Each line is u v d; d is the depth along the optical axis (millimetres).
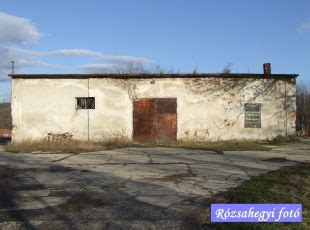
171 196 8352
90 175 11000
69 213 7109
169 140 20266
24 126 20469
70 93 20531
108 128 20469
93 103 20641
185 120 20328
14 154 16094
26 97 20484
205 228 6234
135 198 8195
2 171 11781
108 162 13508
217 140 20297
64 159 14383
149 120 20328
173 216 6875
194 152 16156
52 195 8562
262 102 20500
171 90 20391
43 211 7262
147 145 19047
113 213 7086
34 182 10039
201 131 20328
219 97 20406
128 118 20453
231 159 13953
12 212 7223
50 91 20531
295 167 11852
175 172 11352
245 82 20469
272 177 10086
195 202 7816
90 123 20484
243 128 20406
